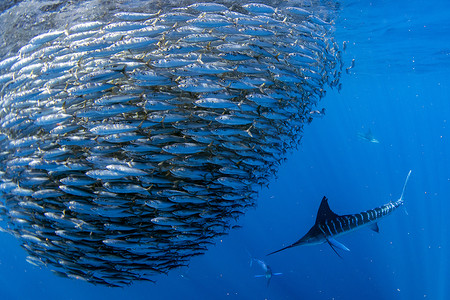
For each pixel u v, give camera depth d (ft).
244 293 67.51
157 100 19.89
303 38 26.05
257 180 26.45
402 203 28.17
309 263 71.51
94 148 20.33
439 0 39.50
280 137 24.17
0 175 23.67
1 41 29.91
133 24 20.11
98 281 24.50
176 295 71.31
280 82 25.62
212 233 25.72
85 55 19.62
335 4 39.27
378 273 64.54
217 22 20.18
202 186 21.59
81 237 22.20
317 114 30.83
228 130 20.59
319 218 22.43
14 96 21.03
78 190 20.56
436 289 58.49
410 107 221.46
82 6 28.32
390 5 40.57
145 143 19.93
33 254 26.55
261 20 22.00
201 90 19.08
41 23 29.30
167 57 19.97
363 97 160.04
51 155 20.77
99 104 19.16
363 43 59.52
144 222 22.61
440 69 88.33
